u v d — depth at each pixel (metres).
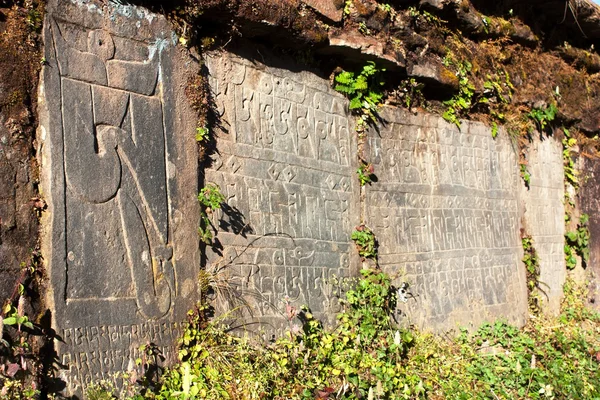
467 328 7.14
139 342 4.32
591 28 9.46
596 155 9.91
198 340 4.68
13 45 3.91
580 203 9.42
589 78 9.76
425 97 7.17
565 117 9.16
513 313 7.89
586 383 6.35
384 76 6.62
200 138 4.83
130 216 4.36
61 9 4.14
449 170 7.31
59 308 3.95
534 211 8.57
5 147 3.84
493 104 8.00
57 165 4.01
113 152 4.30
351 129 6.31
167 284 4.54
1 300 3.75
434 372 5.98
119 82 4.40
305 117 5.87
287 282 5.48
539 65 8.82
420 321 6.62
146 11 4.62
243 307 5.09
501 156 8.10
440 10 7.11
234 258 5.10
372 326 5.96
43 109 3.99
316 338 5.57
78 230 4.07
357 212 6.24
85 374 4.02
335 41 5.93
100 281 4.16
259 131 5.44
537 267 8.42
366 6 6.22
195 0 4.87
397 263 6.52
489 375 6.20
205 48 5.11
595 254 9.55
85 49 4.24
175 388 4.40
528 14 8.68
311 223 5.77
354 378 5.30
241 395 4.56
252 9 5.19
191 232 4.73
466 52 7.55
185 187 4.73
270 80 5.59
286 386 4.93
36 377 3.79
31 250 3.88
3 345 3.69
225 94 5.21
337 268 5.96
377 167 6.46
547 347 7.14
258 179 5.38
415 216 6.81
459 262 7.25
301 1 5.62
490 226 7.79
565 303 8.84
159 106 4.62
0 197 3.80
